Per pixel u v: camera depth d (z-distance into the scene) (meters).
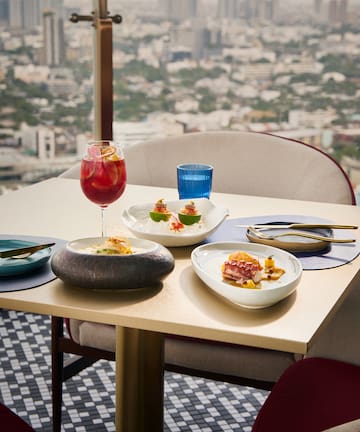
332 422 1.52
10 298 1.29
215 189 2.46
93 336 2.01
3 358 2.90
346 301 1.90
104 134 3.17
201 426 2.43
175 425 2.43
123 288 1.31
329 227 1.68
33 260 1.44
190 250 1.59
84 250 1.41
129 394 1.54
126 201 1.98
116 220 1.77
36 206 1.89
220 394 2.66
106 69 3.09
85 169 1.54
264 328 1.20
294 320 1.24
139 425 1.56
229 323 1.22
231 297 1.27
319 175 2.32
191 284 1.39
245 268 1.36
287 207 1.97
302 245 1.58
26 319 3.29
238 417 2.50
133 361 1.52
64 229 1.68
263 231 1.71
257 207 1.96
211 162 2.47
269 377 1.86
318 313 1.27
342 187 2.27
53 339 2.15
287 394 1.62
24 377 2.75
